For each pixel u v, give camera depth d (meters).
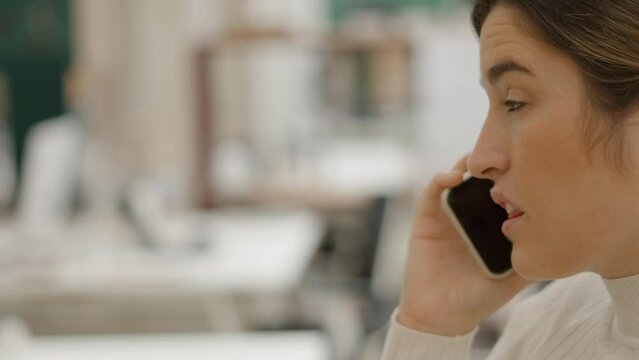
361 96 5.75
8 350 2.35
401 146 5.64
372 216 3.81
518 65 0.82
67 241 4.07
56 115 5.61
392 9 6.12
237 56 6.11
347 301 3.54
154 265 3.82
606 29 0.77
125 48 5.32
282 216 4.77
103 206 4.24
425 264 1.15
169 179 5.13
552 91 0.81
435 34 4.29
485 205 1.11
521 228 0.86
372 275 3.73
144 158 5.20
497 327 3.47
